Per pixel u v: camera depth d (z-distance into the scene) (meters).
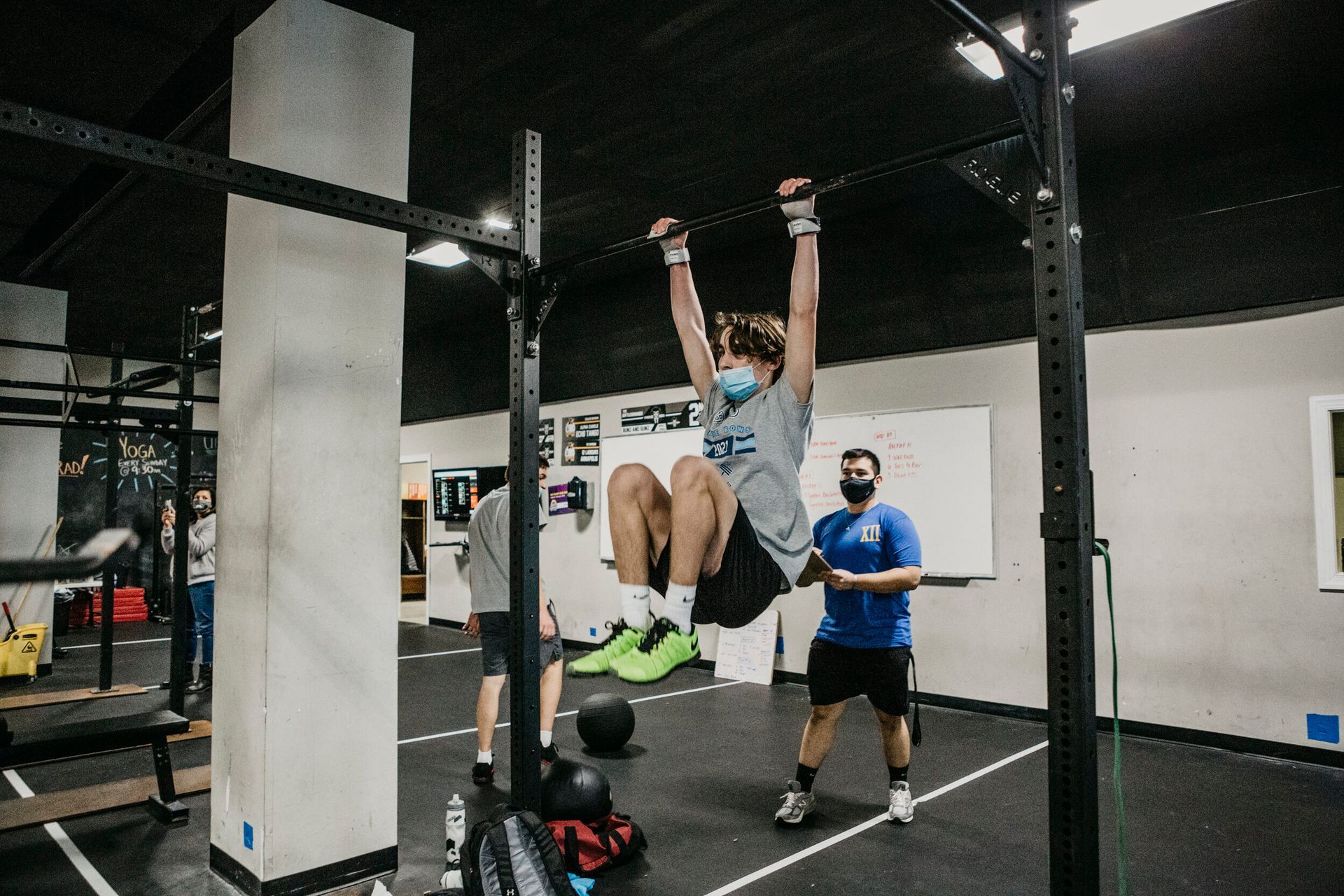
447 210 5.79
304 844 2.72
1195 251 4.54
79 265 6.86
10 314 6.64
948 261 5.38
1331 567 4.25
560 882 2.21
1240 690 4.50
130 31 3.71
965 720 5.22
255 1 3.24
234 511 2.92
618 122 4.45
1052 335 1.59
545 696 4.04
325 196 2.07
